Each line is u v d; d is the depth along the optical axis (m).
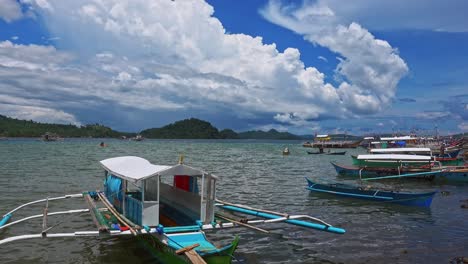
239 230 18.50
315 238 17.53
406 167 41.59
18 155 67.31
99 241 16.20
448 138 114.50
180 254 11.34
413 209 24.30
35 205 23.52
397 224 20.45
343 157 82.25
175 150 101.50
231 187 33.31
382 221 21.17
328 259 14.80
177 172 14.04
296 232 18.42
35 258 14.38
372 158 44.00
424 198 24.58
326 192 29.66
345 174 44.66
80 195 21.44
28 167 45.97
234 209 18.12
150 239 13.88
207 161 63.78
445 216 22.50
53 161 55.19
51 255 14.69
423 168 40.44
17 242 16.20
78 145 120.75
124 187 16.02
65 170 43.06
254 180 38.38
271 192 30.78
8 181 33.59
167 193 18.30
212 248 11.77
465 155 68.19
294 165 58.75
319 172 48.38
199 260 10.64
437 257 15.14
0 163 50.84
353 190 27.81
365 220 21.38
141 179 13.66
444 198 29.27
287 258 14.84
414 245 16.70
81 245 15.76
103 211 17.70
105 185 19.78
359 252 15.70
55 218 20.25
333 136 166.88
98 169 44.56
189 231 13.55
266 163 61.56
